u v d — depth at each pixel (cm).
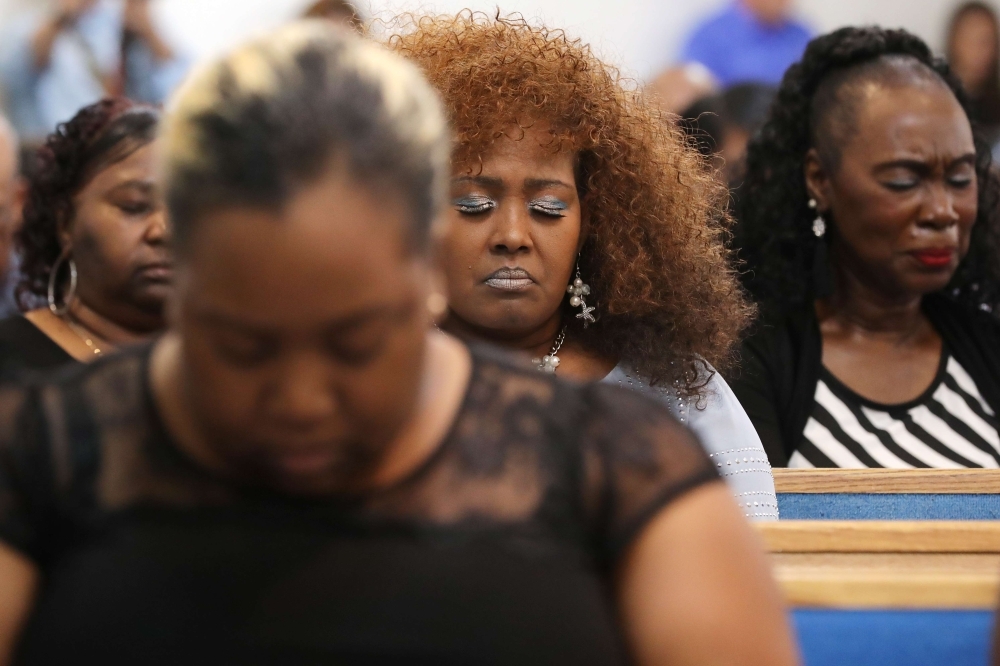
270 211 223
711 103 1123
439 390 270
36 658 253
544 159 525
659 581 260
